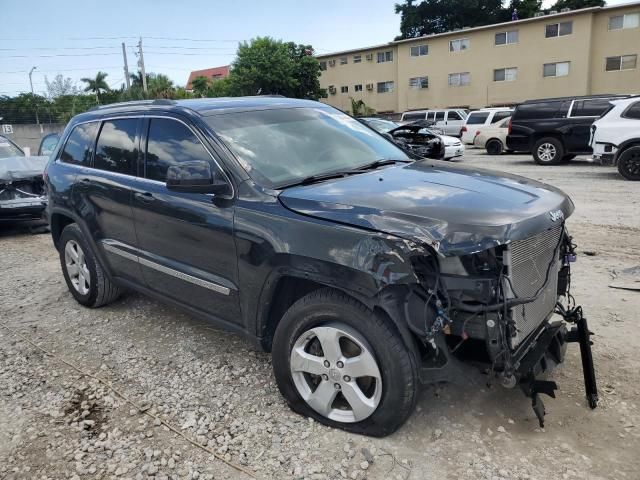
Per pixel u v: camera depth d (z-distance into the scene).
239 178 3.26
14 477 2.79
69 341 4.41
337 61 48.28
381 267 2.52
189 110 3.73
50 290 5.79
